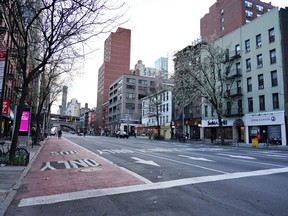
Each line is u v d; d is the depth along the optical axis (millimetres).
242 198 5746
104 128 117625
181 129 54000
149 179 7828
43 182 7480
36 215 4715
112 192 6273
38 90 33688
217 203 5375
